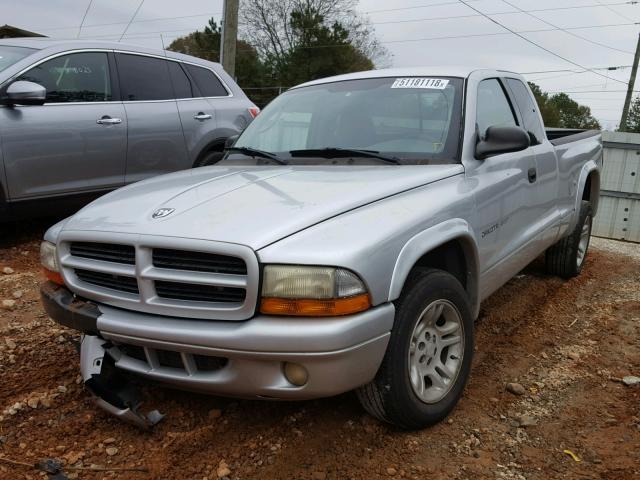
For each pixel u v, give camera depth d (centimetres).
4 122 533
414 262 275
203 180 337
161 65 680
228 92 753
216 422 309
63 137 572
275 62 4947
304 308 244
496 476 271
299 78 4859
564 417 325
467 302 320
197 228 262
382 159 353
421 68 420
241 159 398
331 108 402
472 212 333
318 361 244
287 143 400
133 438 296
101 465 274
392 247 266
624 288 582
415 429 301
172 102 675
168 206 292
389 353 271
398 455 285
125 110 625
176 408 320
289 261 245
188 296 262
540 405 338
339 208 275
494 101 420
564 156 507
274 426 306
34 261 572
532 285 566
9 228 666
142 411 313
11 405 323
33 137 551
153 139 648
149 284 266
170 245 258
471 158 355
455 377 315
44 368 367
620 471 275
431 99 381
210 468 273
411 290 282
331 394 253
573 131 671
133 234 269
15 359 377
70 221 308
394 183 306
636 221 1070
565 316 489
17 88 531
